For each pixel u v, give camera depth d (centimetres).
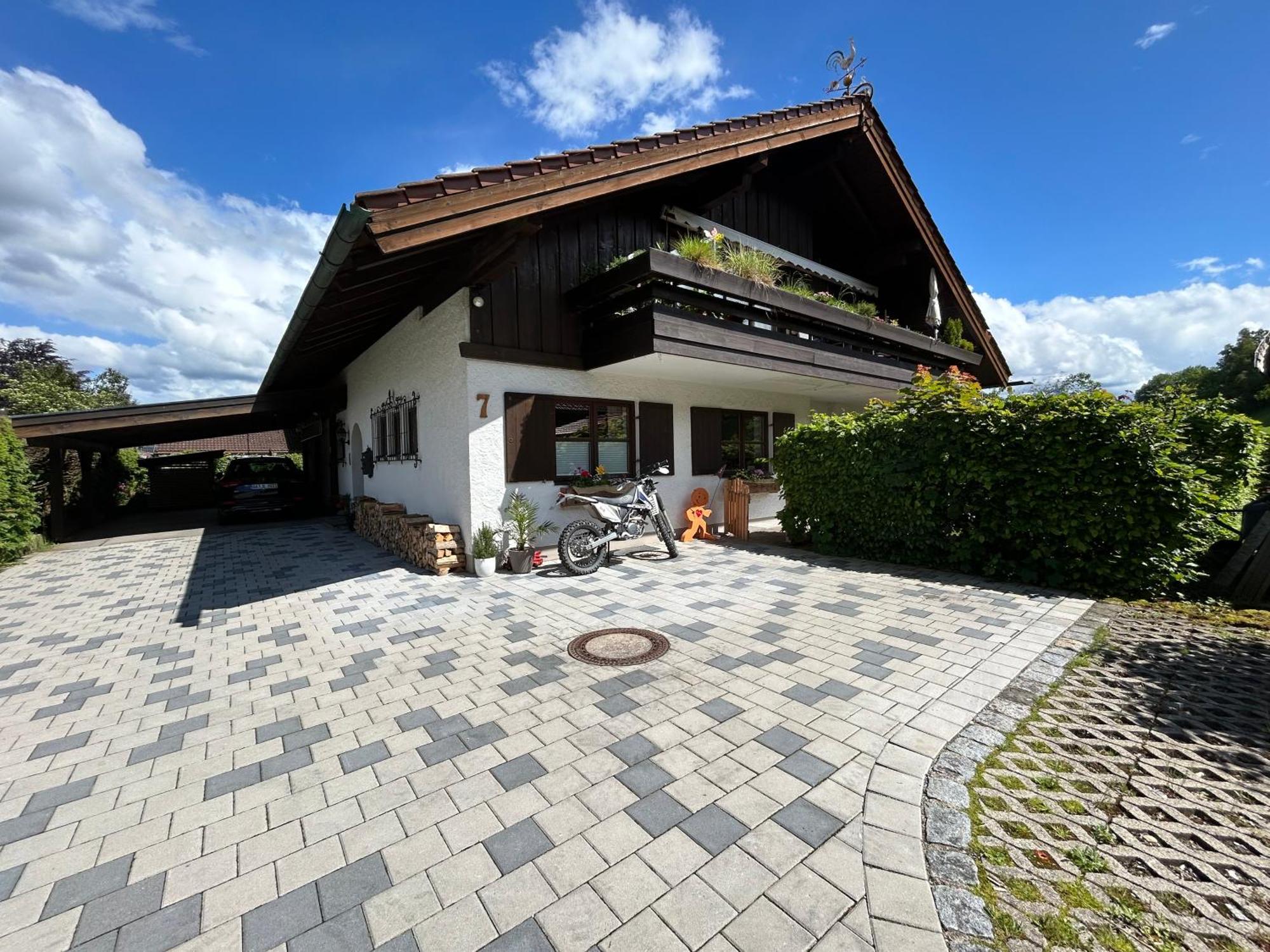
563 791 227
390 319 821
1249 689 312
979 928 156
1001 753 250
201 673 365
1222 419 499
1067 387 688
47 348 2828
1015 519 559
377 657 388
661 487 836
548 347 696
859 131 922
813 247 1172
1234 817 205
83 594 597
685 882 176
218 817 216
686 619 458
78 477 1208
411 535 709
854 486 687
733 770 240
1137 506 488
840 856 187
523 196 496
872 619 447
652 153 607
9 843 202
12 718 305
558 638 416
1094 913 162
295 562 741
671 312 620
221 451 1838
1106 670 339
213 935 160
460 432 643
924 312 1195
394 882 179
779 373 765
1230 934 154
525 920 163
